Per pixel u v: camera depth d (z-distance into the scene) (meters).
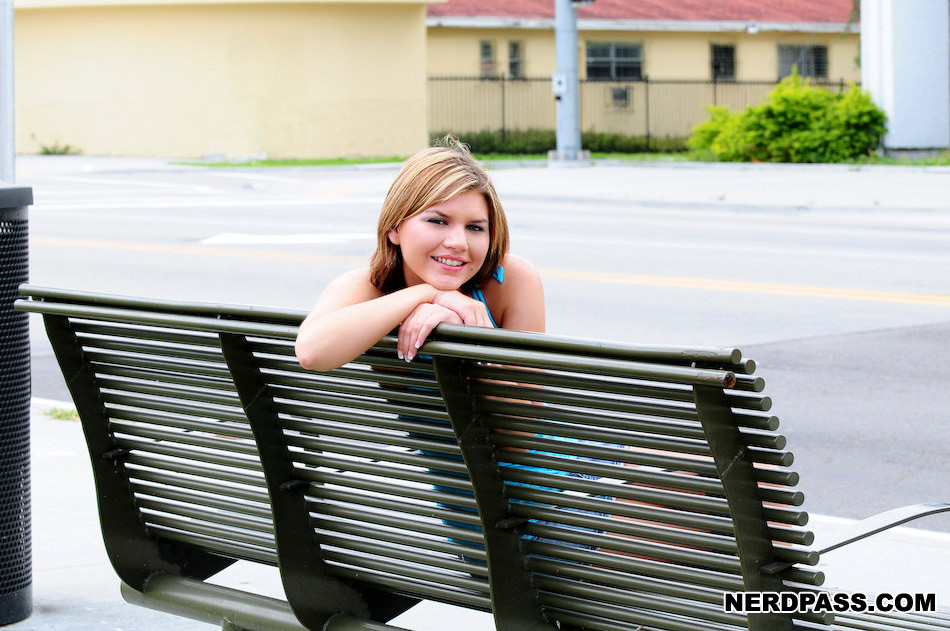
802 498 2.44
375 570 3.23
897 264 13.25
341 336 2.75
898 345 9.12
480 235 3.00
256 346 3.09
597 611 2.85
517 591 2.90
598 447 2.69
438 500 3.01
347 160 35.38
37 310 3.38
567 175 26.17
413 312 2.77
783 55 42.31
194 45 36.06
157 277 12.89
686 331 9.74
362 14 35.94
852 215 18.72
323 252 14.69
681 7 41.12
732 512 2.46
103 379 3.51
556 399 2.67
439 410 2.92
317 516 3.27
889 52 27.83
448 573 3.09
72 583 4.43
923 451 6.45
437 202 2.93
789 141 28.28
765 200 20.06
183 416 3.38
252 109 35.94
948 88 27.86
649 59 40.41
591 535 2.80
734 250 14.64
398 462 3.03
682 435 2.53
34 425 6.79
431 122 38.16
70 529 5.01
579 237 16.09
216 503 3.43
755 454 2.45
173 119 36.47
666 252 14.52
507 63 39.16
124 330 3.35
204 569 3.74
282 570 3.18
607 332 9.75
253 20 35.72
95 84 37.00
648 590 2.74
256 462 3.28
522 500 2.87
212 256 14.45
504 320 3.29
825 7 42.94
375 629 3.16
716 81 40.22
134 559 3.60
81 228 17.59
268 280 12.61
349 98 36.12
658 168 28.61
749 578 2.51
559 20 29.50
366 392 2.99
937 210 18.42
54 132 37.59
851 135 28.20
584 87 39.56
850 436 6.77
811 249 14.65
